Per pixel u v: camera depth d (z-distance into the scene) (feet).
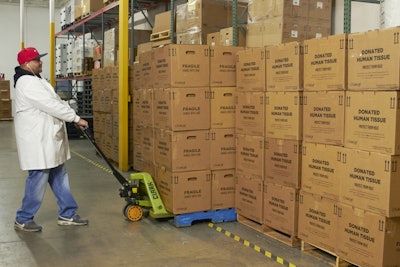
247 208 15.39
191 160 15.39
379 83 10.12
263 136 14.37
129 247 13.60
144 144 17.74
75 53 39.88
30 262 12.46
